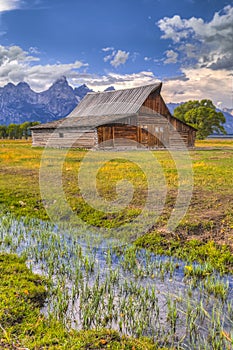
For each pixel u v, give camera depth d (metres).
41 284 4.48
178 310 3.95
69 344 3.18
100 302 4.08
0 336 3.24
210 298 4.26
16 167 15.85
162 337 3.42
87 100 37.22
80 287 4.46
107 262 5.43
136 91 32.78
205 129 54.22
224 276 4.98
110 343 3.24
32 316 3.65
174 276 4.94
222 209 8.17
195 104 61.12
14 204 9.15
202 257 5.66
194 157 20.83
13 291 4.14
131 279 4.81
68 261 5.40
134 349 3.17
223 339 3.39
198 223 7.16
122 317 3.76
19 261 5.28
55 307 3.84
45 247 6.08
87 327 3.55
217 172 14.01
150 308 3.98
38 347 3.11
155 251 5.97
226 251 5.78
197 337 3.44
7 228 7.22
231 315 3.86
